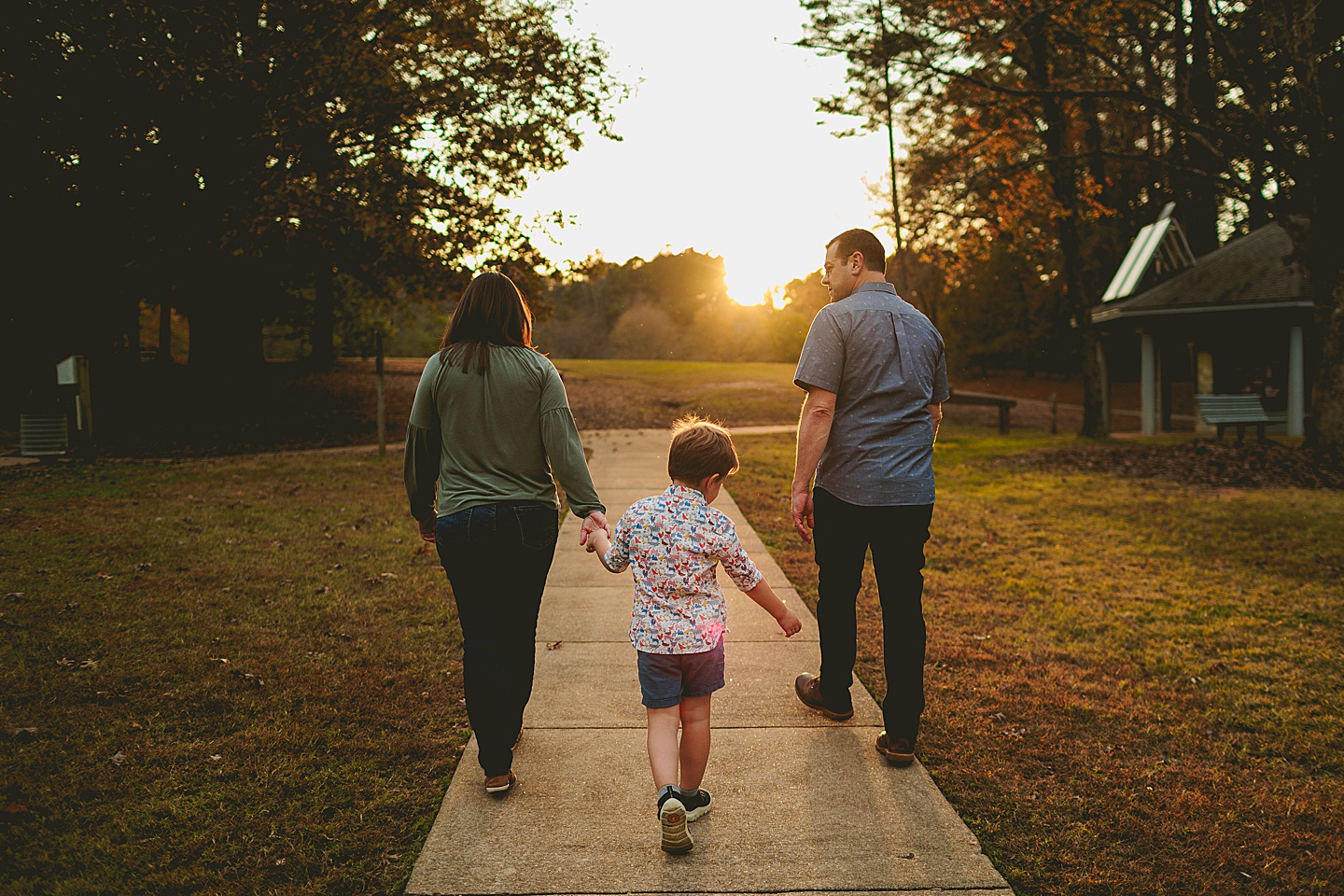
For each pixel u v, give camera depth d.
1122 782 3.23
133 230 13.47
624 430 18.50
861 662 4.47
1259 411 15.84
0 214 12.64
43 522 7.29
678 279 71.44
